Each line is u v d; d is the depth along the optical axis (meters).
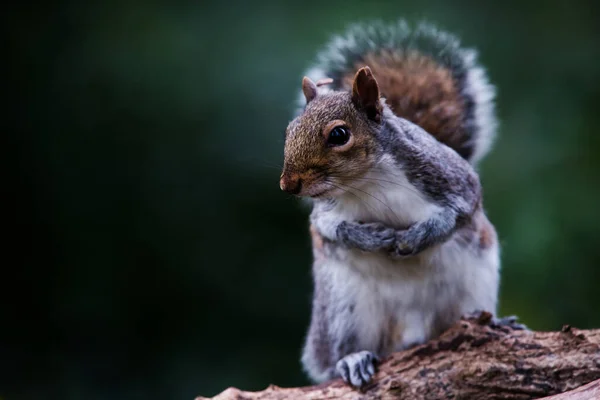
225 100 11.85
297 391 6.89
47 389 11.91
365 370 6.86
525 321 10.38
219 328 12.21
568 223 10.68
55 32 12.43
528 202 10.84
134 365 12.15
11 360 12.03
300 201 8.28
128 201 12.20
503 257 10.70
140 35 12.19
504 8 12.32
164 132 12.02
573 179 10.93
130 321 12.25
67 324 12.24
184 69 11.97
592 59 11.91
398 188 6.97
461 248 7.34
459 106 8.67
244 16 12.23
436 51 9.24
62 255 12.35
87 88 12.15
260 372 11.91
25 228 12.32
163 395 11.95
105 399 11.96
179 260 12.20
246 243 12.17
